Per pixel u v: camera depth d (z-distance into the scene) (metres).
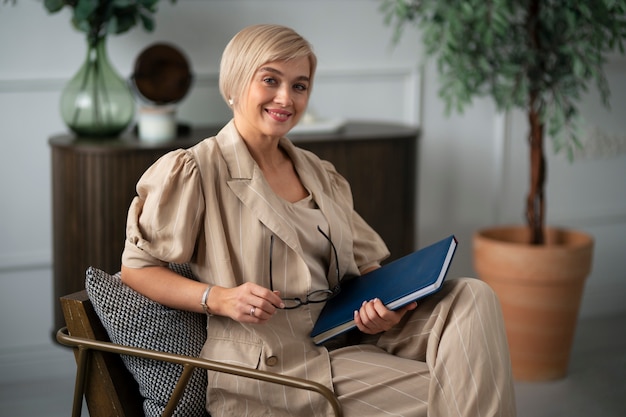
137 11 2.53
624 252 3.51
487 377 1.50
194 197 1.59
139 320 1.58
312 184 1.77
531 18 2.63
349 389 1.55
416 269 1.62
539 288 2.68
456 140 3.27
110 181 2.36
